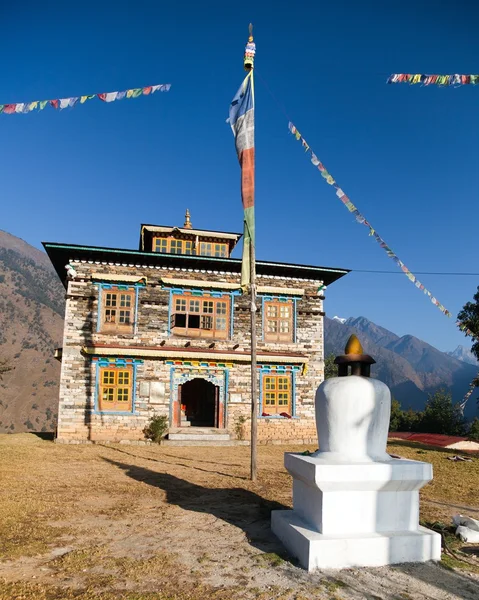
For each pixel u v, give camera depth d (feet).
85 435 72.08
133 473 45.37
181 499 34.76
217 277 81.82
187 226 91.56
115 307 76.79
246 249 44.37
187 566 21.38
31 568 20.79
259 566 21.34
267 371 80.69
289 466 25.03
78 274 75.82
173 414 76.28
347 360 24.36
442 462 56.54
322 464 21.84
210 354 77.46
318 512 22.35
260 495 36.50
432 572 20.74
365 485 22.06
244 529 27.17
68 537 25.22
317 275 85.61
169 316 78.54
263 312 82.94
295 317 83.71
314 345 83.82
